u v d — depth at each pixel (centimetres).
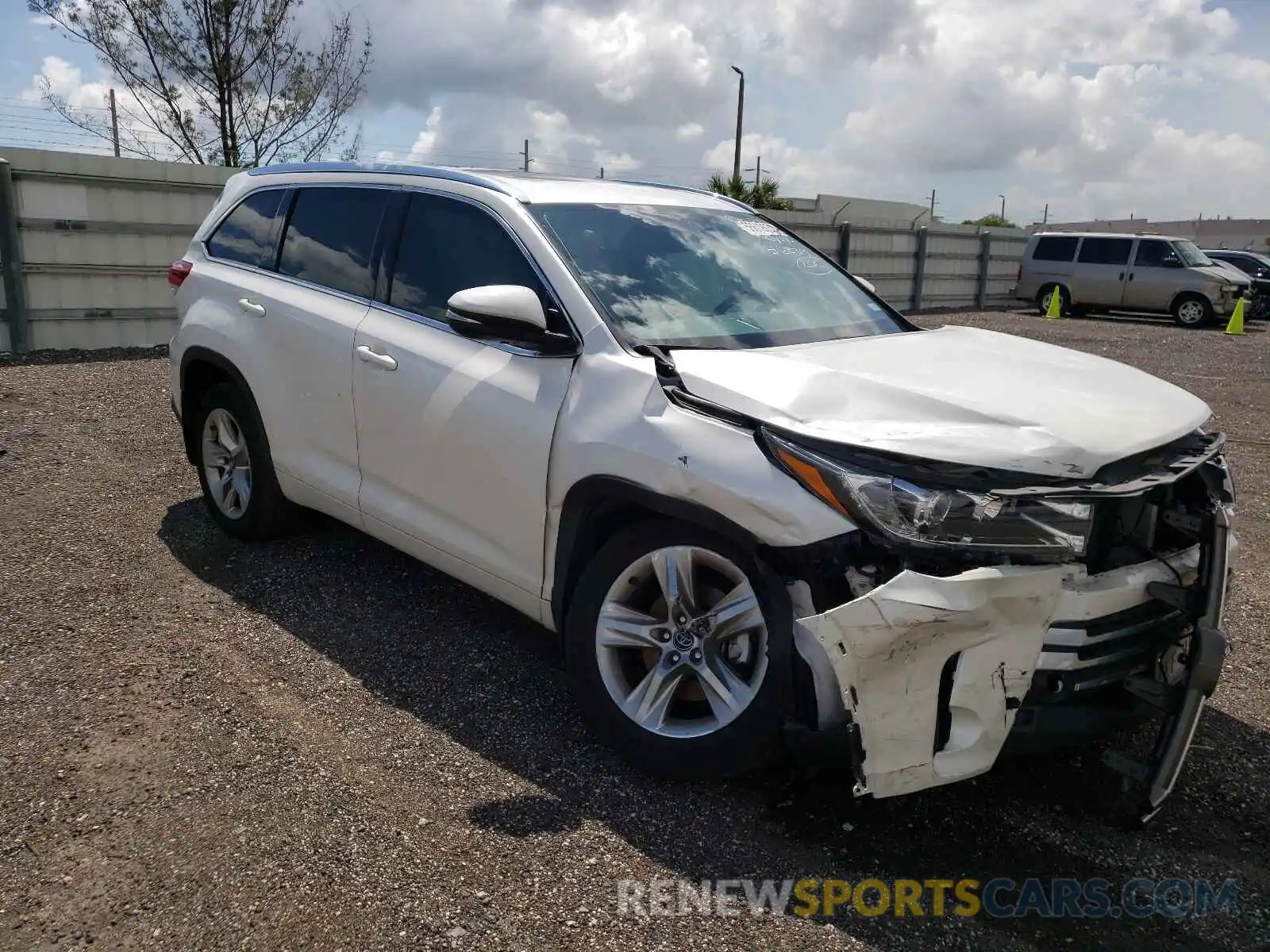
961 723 264
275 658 388
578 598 326
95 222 1058
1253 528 620
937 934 255
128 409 780
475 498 365
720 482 284
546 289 354
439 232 402
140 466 630
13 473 606
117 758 318
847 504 265
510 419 346
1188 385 1230
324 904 256
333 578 467
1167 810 311
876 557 268
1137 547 290
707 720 307
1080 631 266
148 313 1114
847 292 427
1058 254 2333
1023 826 300
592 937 248
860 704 260
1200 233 6044
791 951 247
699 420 297
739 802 306
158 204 1098
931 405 284
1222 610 283
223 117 1627
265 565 479
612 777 317
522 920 253
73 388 847
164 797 298
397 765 320
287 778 310
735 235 425
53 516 536
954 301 2459
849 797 310
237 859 272
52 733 330
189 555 488
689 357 318
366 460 412
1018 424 275
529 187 394
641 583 319
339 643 404
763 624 288
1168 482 273
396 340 395
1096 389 318
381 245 423
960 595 250
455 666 388
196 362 500
